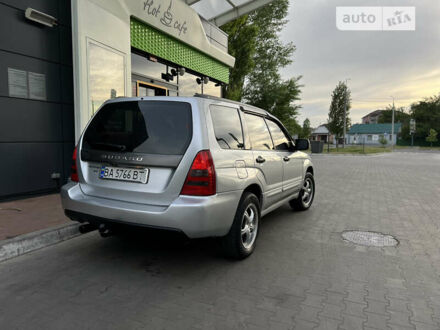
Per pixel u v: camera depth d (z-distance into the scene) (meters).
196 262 3.56
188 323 2.41
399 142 66.00
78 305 2.62
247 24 22.27
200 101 3.21
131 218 3.00
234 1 11.97
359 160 22.31
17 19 5.70
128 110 3.33
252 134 4.01
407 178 11.70
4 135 5.59
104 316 2.47
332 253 3.94
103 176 3.28
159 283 3.05
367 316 2.54
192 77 12.00
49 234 4.00
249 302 2.73
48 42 6.27
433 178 11.76
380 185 9.79
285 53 25.86
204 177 2.94
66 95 6.71
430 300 2.82
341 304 2.72
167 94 10.61
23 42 5.81
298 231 4.84
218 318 2.48
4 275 3.15
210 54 12.32
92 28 6.71
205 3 11.66
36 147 6.16
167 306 2.64
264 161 4.00
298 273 3.34
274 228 4.99
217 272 3.32
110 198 3.21
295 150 5.24
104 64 7.11
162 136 3.09
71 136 6.87
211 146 3.08
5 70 5.55
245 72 21.19
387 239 4.52
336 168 15.60
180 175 2.94
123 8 7.64
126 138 3.23
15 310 2.53
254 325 2.39
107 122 3.40
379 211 6.25
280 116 25.83
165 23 9.40
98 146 3.35
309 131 68.94
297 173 5.32
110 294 2.82
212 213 2.97
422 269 3.50
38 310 2.54
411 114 67.50
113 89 7.43
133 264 3.47
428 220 5.59
